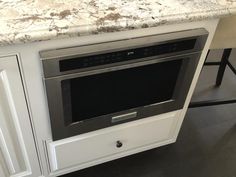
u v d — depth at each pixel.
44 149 1.17
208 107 1.95
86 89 1.02
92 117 1.13
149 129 1.36
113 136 1.27
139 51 0.93
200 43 1.03
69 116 1.05
